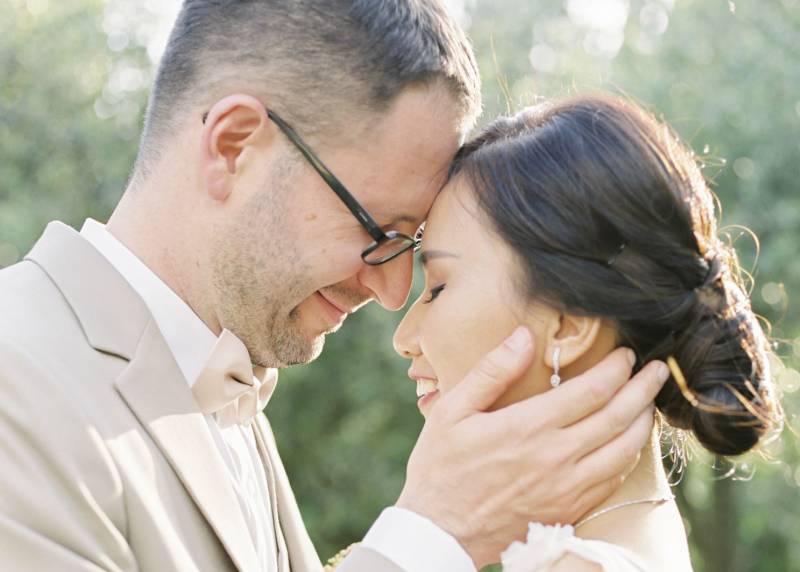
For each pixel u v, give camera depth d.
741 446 2.01
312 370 10.01
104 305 2.14
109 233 2.35
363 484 10.84
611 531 1.96
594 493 1.96
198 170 2.27
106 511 1.93
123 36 10.69
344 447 10.88
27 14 10.72
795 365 8.62
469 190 2.09
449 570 1.93
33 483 1.88
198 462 2.10
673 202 1.96
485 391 1.99
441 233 2.11
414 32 2.22
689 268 1.98
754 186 7.96
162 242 2.30
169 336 2.28
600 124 2.02
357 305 2.37
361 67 2.19
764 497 11.77
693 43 8.43
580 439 1.93
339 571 1.95
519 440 1.95
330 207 2.24
